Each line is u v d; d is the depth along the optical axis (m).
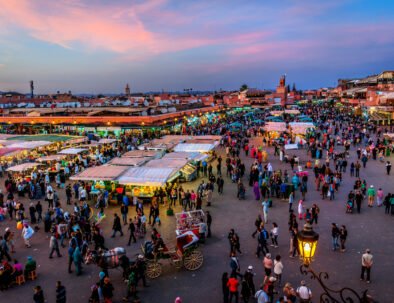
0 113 54.41
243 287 11.13
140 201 21.48
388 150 36.44
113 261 12.86
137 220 17.08
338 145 43.22
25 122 50.72
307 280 12.75
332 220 18.73
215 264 14.14
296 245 14.48
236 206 21.48
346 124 63.56
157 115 48.03
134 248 15.72
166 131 48.22
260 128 53.41
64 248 16.09
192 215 16.84
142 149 31.30
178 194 23.00
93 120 47.78
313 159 35.50
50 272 13.84
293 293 10.20
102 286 11.31
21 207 19.64
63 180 26.97
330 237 16.47
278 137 46.47
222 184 24.33
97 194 23.02
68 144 37.44
